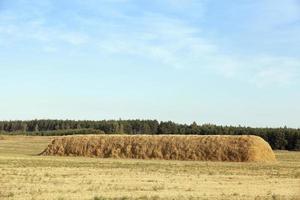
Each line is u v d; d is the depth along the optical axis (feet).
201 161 257.96
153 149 282.97
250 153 263.08
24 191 101.76
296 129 480.23
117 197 94.68
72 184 117.70
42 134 617.21
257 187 121.80
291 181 139.74
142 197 95.40
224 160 263.70
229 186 122.52
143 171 165.68
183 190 110.42
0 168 162.61
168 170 172.96
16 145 436.76
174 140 285.64
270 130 486.38
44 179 128.26
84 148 295.89
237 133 519.19
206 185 123.44
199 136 286.87
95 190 106.22
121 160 250.78
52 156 284.82
